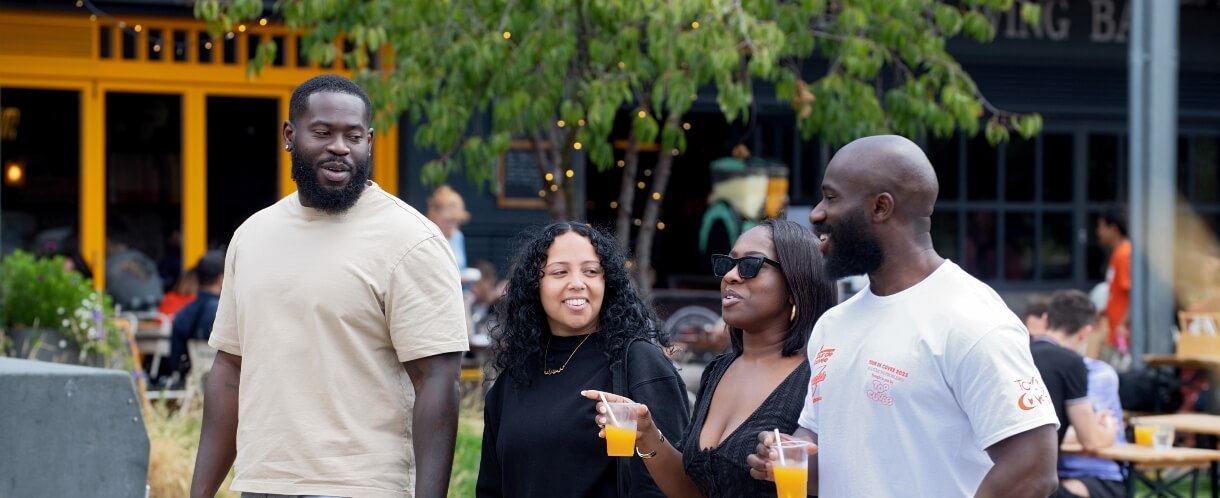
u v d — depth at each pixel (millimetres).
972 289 3121
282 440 4016
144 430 4230
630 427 3658
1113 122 14133
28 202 11844
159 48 12023
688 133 13750
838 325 3305
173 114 12141
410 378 4156
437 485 4023
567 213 8992
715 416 3943
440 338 4070
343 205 4074
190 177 12180
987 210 13961
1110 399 7559
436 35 8383
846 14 8602
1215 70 14328
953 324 3047
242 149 12289
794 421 3752
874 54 8820
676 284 13875
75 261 11227
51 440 4102
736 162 10922
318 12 8164
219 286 9586
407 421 4148
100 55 11930
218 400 4363
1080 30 13945
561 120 9156
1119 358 11078
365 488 3996
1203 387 10008
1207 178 14305
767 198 10852
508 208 12438
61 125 11898
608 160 8633
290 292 4062
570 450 4117
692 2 7695
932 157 13859
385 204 4176
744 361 4012
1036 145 14039
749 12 8281
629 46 8352
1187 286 11625
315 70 12352
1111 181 14172
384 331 4090
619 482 4066
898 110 9109
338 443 4008
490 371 4777
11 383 4047
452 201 10672
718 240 12375
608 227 4820
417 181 12242
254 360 4094
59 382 4113
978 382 2994
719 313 11984
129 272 12023
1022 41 13805
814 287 3896
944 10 8984
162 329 10805
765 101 13281
